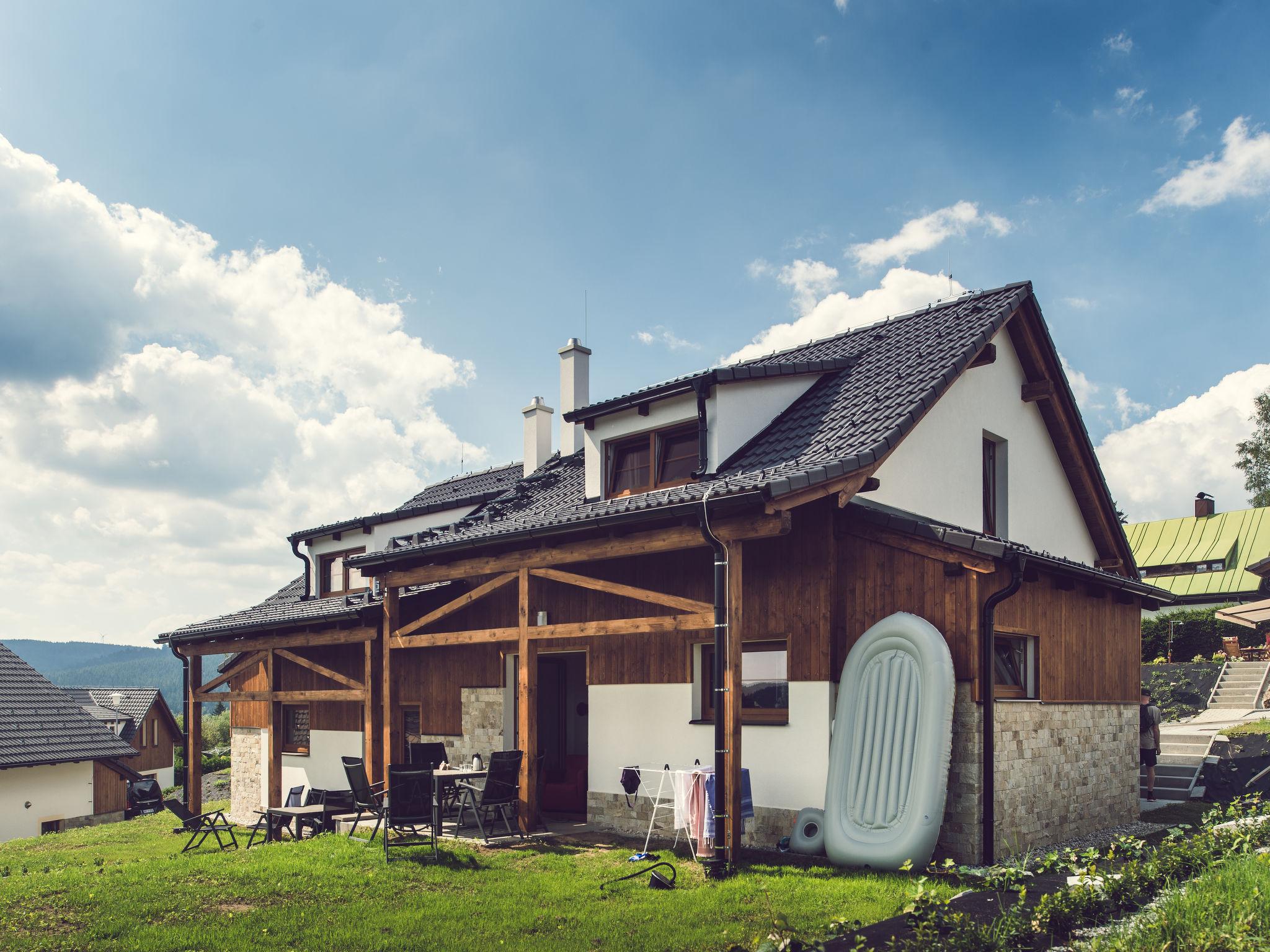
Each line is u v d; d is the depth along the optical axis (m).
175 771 48.00
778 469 9.48
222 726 64.12
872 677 9.29
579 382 18.05
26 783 22.14
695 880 8.26
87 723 23.97
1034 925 5.85
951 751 9.01
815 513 10.09
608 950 6.38
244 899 7.91
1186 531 37.06
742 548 10.69
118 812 25.02
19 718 22.94
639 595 9.66
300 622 15.05
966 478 12.19
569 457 17.38
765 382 12.27
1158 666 24.55
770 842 9.95
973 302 13.12
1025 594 10.25
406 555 12.55
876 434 9.80
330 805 12.25
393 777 9.77
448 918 7.22
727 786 8.53
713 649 11.05
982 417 12.73
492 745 13.69
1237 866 6.66
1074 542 14.97
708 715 10.95
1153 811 13.13
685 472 12.62
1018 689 10.26
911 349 12.32
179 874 8.80
